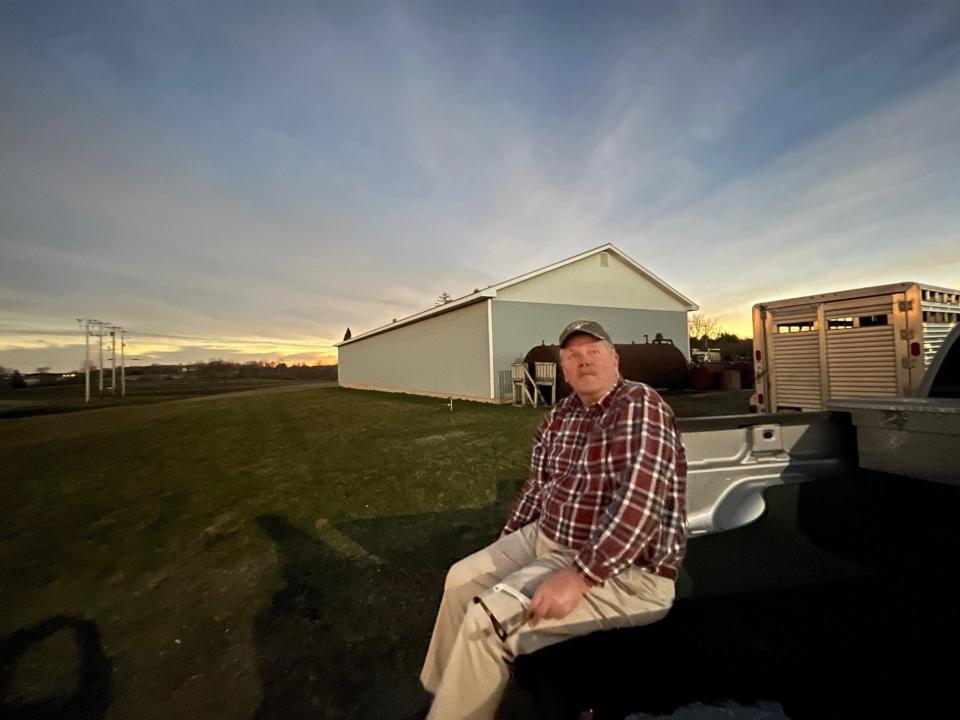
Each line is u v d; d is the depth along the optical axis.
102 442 10.44
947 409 1.50
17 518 5.15
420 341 19.72
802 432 2.21
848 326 5.62
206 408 18.25
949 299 5.62
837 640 1.21
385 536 4.11
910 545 1.46
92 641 2.68
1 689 2.28
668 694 1.23
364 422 11.72
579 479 1.65
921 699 1.09
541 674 1.34
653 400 1.61
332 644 2.56
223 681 2.29
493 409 13.28
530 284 15.63
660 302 19.08
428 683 1.74
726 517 1.85
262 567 3.60
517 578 1.50
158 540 4.29
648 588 1.44
